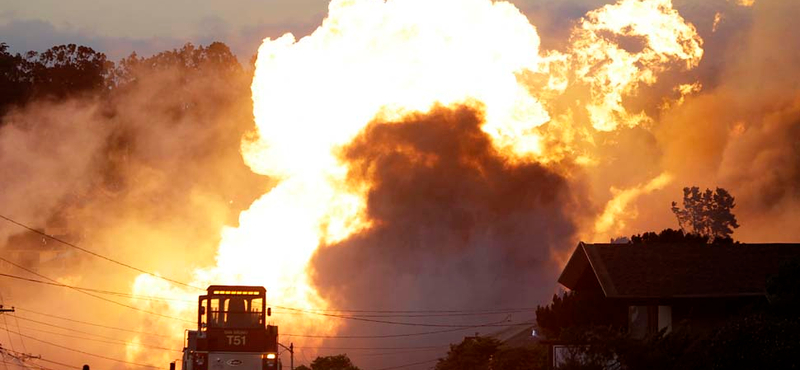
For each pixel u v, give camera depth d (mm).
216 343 91375
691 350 59375
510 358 113438
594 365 60969
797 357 51781
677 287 70188
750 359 53781
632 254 74625
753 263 73125
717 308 70312
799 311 59312
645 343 61406
